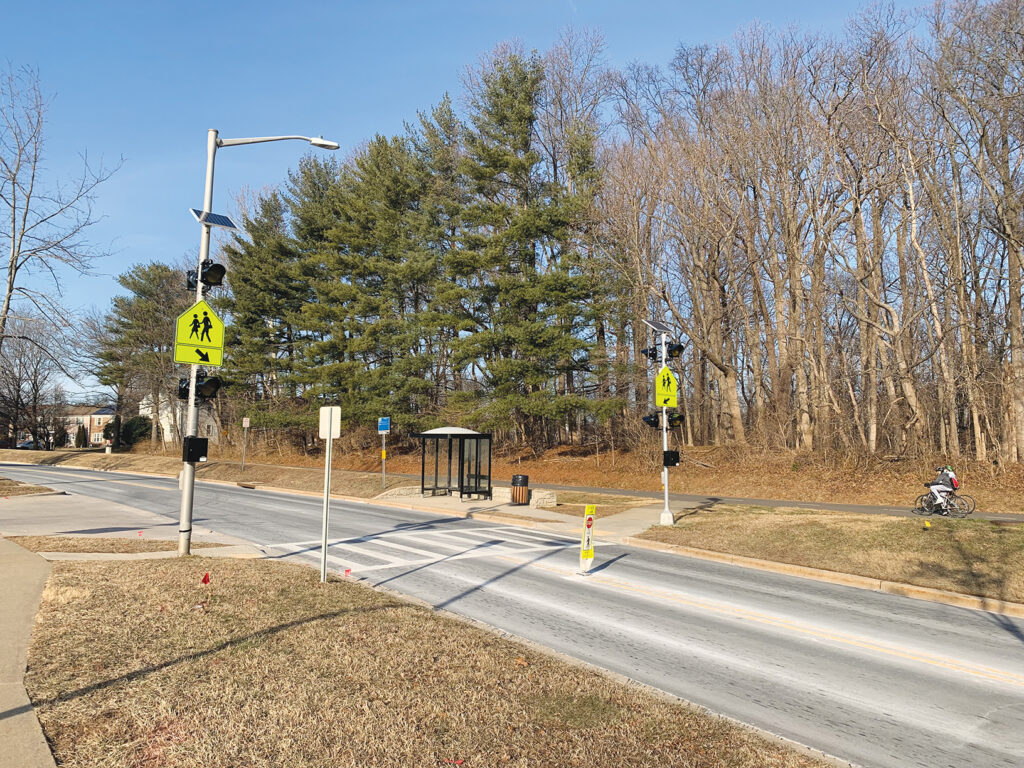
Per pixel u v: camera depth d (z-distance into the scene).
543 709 5.30
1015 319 24.59
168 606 8.00
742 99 30.70
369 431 46.97
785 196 29.45
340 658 6.30
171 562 10.95
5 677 5.57
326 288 43.22
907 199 29.75
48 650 6.30
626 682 6.14
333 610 8.12
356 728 4.74
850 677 6.75
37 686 5.38
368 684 5.65
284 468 38.88
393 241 40.47
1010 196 24.20
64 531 15.09
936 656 7.49
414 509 22.98
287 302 48.59
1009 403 24.47
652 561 13.41
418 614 8.15
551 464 36.16
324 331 45.47
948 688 6.48
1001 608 9.70
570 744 4.68
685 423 41.66
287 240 47.50
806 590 11.02
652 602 9.79
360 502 25.20
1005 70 23.58
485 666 6.27
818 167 29.06
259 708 5.04
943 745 5.19
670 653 7.38
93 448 79.56
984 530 13.10
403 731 4.73
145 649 6.39
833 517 16.11
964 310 25.92
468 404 35.56
